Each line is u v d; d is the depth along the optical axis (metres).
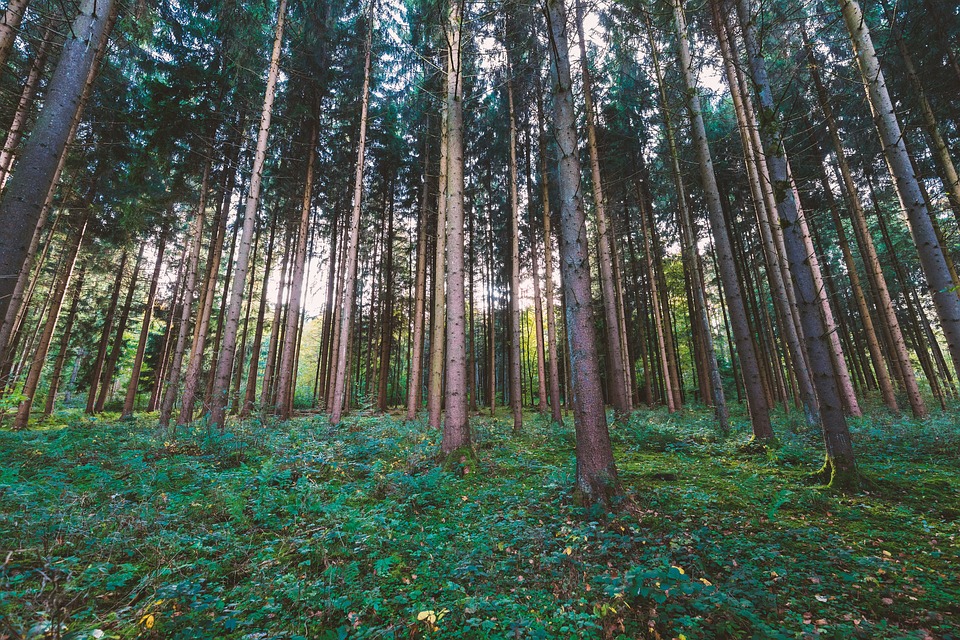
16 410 16.89
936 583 3.61
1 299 4.65
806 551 4.30
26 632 2.72
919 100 9.44
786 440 9.73
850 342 23.50
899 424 11.14
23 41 10.46
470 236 23.97
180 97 13.30
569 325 6.12
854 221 15.97
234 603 3.40
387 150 19.47
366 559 4.22
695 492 6.22
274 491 5.89
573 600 3.44
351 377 22.78
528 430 13.84
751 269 23.73
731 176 18.25
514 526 4.89
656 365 28.70
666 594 3.22
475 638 3.01
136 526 4.55
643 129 17.58
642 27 12.30
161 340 27.78
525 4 9.91
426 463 7.95
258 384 35.88
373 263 25.52
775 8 7.52
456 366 8.54
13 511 4.61
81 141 13.01
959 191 8.38
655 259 22.09
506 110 17.47
